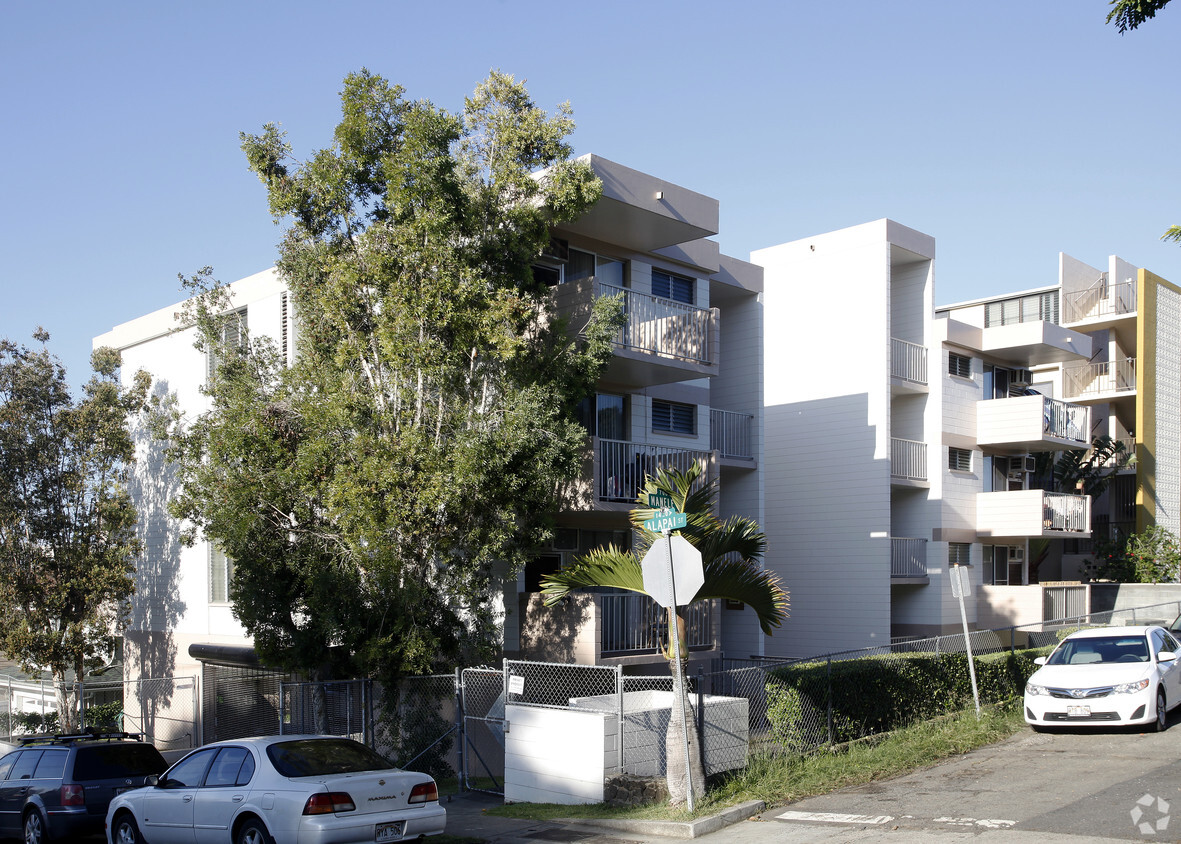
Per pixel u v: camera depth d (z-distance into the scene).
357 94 15.54
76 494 24.50
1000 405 29.00
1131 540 33.59
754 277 24.94
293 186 15.61
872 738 14.55
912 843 9.20
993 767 12.73
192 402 24.47
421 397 15.21
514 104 16.28
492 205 15.68
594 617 17.28
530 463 14.76
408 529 14.76
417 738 15.23
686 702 11.38
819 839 9.64
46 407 24.88
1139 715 14.18
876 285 26.42
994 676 18.00
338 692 17.78
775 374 28.34
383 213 15.87
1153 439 37.09
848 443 26.56
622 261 21.53
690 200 19.89
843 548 26.34
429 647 15.14
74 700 25.28
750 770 12.27
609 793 11.73
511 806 12.38
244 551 16.22
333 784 9.59
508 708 13.09
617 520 20.05
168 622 25.12
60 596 23.64
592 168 17.67
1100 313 38.62
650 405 21.97
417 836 9.95
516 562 15.46
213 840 10.25
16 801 13.95
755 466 24.33
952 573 16.25
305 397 15.98
